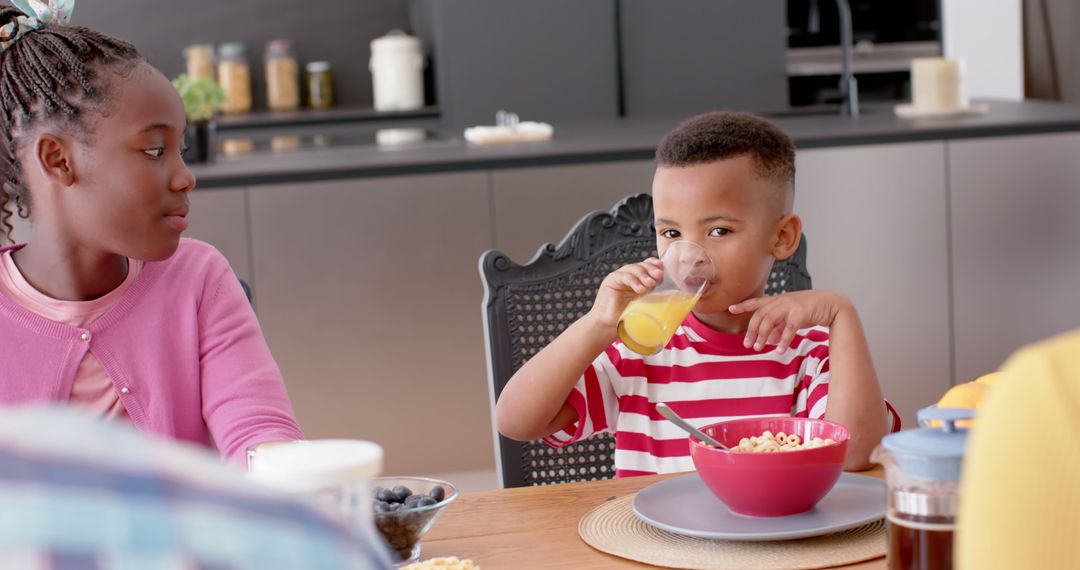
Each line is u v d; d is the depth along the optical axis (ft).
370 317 9.43
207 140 9.57
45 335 3.91
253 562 0.85
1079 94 17.47
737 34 15.12
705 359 4.54
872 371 3.99
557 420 4.40
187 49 15.65
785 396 4.52
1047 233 10.05
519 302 4.92
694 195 4.31
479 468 9.73
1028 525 1.38
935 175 9.89
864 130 9.92
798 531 2.91
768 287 5.14
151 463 0.85
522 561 2.94
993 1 17.53
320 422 9.49
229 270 4.35
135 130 3.68
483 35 14.62
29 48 3.65
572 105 14.90
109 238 3.77
